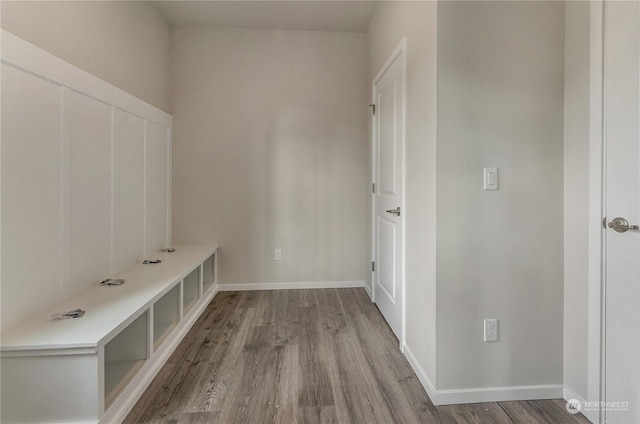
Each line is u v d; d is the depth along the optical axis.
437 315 1.62
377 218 2.96
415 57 1.91
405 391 1.73
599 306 1.46
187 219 3.39
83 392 1.34
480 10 1.61
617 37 1.37
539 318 1.67
